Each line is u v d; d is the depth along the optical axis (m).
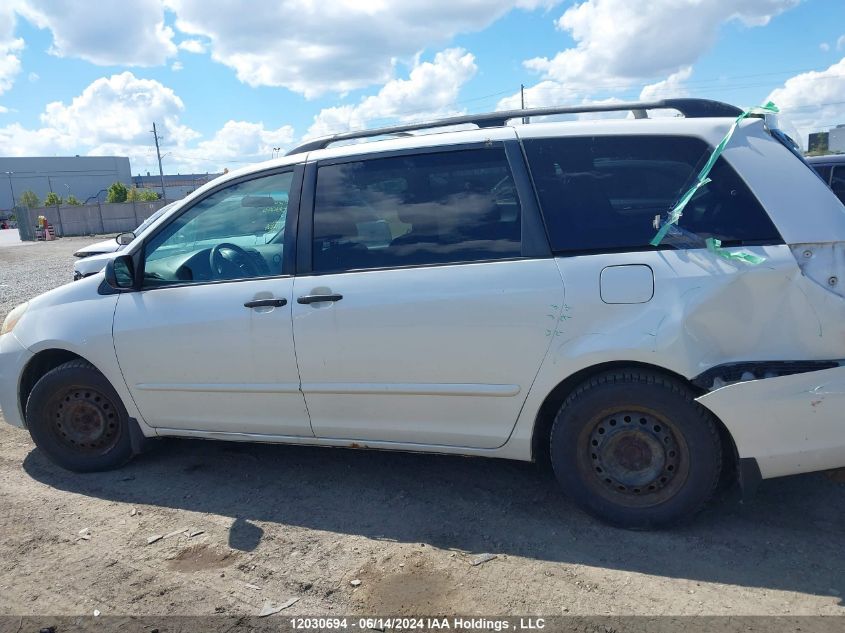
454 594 2.94
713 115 3.48
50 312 4.36
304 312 3.67
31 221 42.59
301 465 4.37
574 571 3.07
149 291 4.09
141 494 4.07
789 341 3.09
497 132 3.57
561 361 3.28
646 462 3.29
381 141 3.79
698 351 3.11
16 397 4.48
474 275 3.41
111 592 3.06
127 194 74.69
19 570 3.27
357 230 3.70
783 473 3.11
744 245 3.12
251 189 4.00
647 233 3.27
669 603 2.81
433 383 3.51
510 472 4.11
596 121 3.52
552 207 3.39
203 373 3.96
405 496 3.87
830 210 3.12
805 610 2.73
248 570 3.20
